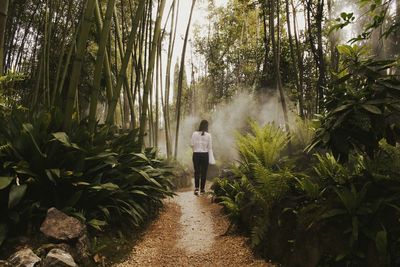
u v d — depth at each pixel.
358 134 2.38
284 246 2.70
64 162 3.03
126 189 3.54
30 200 2.83
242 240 3.30
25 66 8.26
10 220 2.71
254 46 12.27
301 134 4.39
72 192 3.06
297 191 3.02
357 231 2.11
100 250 2.85
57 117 3.39
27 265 2.21
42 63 5.77
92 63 8.70
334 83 2.57
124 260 2.88
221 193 5.13
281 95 4.67
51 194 3.00
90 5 3.28
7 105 4.98
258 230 2.85
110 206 3.21
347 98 2.41
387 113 2.33
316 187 2.63
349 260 2.20
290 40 5.96
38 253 2.43
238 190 4.27
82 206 3.13
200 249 3.21
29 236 2.67
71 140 3.23
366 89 2.37
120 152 3.76
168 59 9.23
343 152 2.36
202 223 4.16
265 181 2.94
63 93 8.05
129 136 4.16
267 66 8.30
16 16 7.70
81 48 3.30
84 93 8.95
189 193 6.70
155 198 4.17
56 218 2.71
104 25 3.54
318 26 5.45
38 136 3.04
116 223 3.35
